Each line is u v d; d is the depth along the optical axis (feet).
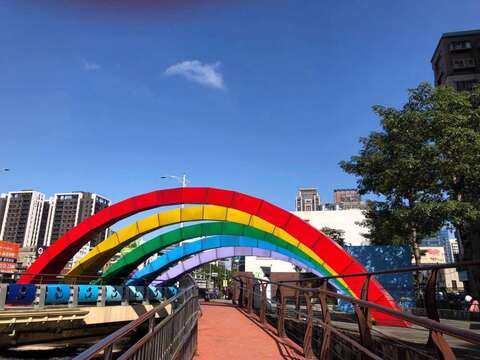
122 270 97.81
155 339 13.08
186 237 90.33
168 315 16.58
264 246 94.02
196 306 30.01
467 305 62.13
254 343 31.01
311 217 236.02
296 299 42.98
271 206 58.39
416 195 66.33
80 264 85.92
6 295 56.44
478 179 59.62
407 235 71.97
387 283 66.59
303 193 502.79
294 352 27.58
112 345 7.80
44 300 60.59
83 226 79.77
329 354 22.94
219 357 25.96
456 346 27.27
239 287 70.23
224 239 100.01
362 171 72.13
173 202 71.36
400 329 40.60
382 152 69.87
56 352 70.59
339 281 50.26
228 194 64.23
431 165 60.85
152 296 95.30
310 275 151.12
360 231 229.66
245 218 71.31
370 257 68.59
